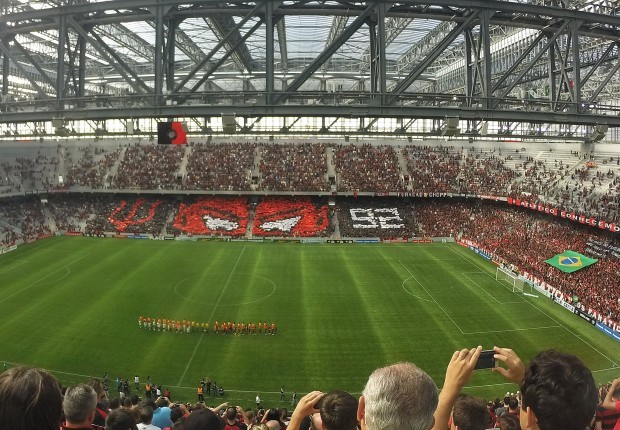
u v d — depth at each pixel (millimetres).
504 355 4898
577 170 83312
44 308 47969
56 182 96250
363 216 90500
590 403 3732
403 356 38344
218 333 42531
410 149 102375
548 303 51094
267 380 34594
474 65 24641
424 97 22953
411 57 90938
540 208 75188
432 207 92500
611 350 39875
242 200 95875
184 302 50312
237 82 97812
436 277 60594
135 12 25547
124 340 40844
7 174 95562
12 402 3561
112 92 105062
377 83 23391
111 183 95312
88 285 55719
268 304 49969
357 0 22359
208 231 86375
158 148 103562
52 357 37531
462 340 41469
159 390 32125
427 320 45844
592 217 63750
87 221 89750
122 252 72812
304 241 83500
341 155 100625
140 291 53719
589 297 48781
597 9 48219
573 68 24859
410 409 3672
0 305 48625
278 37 72812
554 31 26969
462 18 25156
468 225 85438
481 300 51781
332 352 38938
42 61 81375
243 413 16078
